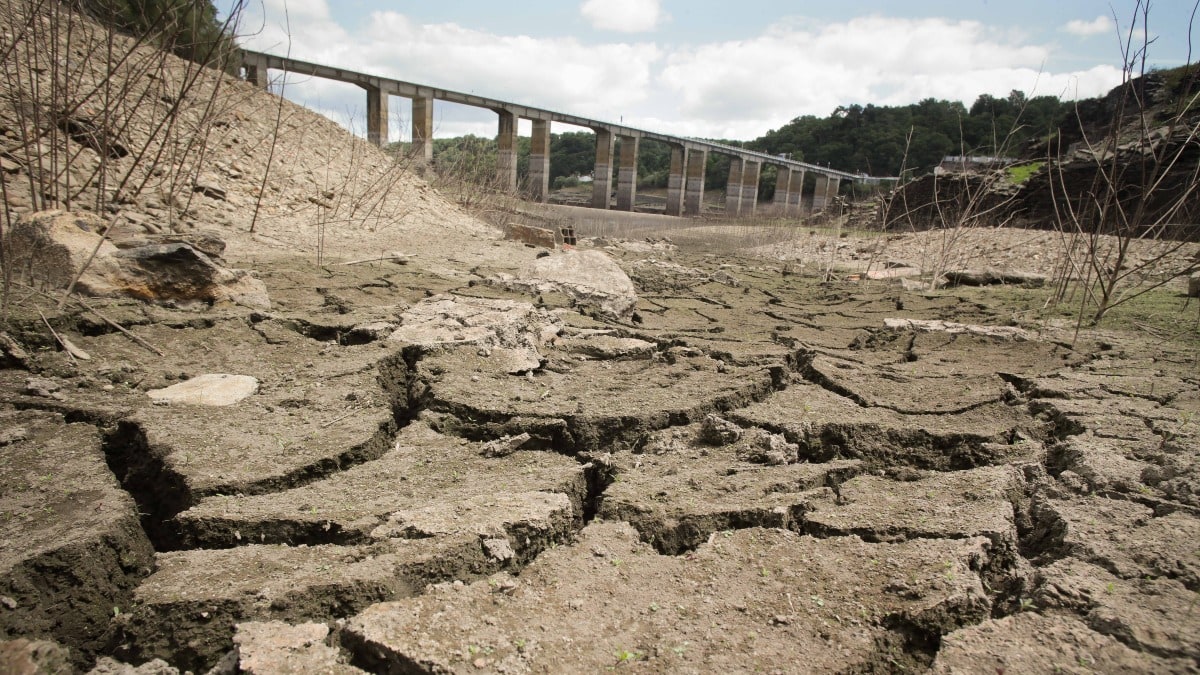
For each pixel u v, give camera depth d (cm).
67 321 440
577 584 217
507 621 197
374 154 1627
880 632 193
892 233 2036
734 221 2766
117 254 515
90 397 356
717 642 189
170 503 275
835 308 830
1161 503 264
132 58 1133
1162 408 391
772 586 215
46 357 400
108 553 232
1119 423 362
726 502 266
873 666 185
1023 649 183
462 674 174
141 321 471
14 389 360
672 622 198
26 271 502
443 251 1080
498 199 1902
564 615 201
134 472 301
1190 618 191
